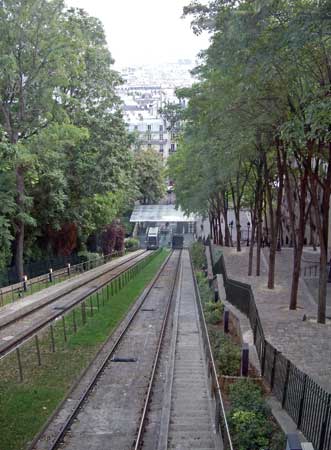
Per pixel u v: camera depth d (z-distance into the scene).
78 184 47.38
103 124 46.19
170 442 12.16
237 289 25.86
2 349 21.20
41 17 36.31
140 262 58.69
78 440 13.51
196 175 39.50
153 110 171.25
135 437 13.67
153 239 90.88
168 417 13.68
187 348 21.59
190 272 54.00
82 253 57.25
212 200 57.00
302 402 11.47
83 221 52.72
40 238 50.53
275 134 19.34
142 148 109.25
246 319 22.55
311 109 12.37
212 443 12.07
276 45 13.97
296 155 21.19
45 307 30.86
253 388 13.84
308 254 43.56
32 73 37.56
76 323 27.20
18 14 35.44
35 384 17.64
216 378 14.00
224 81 19.06
